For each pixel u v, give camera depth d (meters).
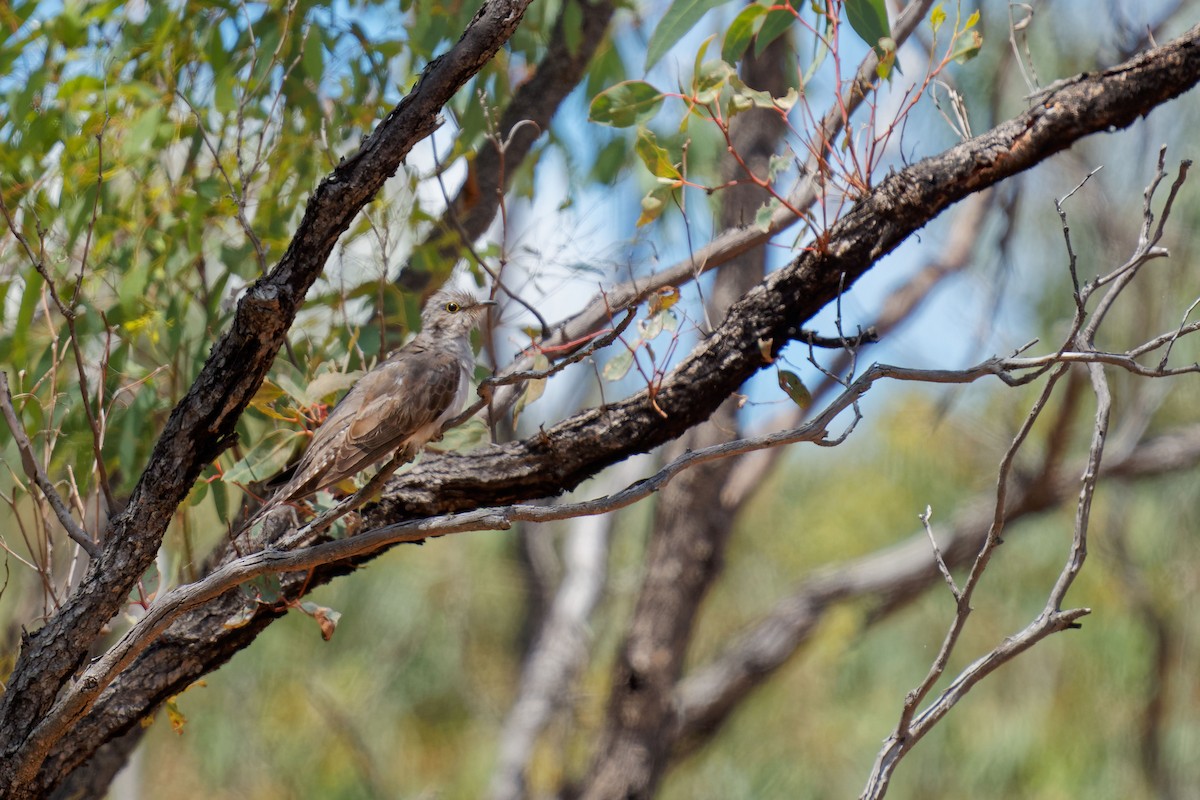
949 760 20.33
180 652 8.24
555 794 19.48
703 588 17.11
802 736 21.39
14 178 9.59
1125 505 20.73
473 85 10.27
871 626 20.19
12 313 10.65
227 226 10.54
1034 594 20.70
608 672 21.14
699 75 8.16
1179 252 17.84
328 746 20.91
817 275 7.96
